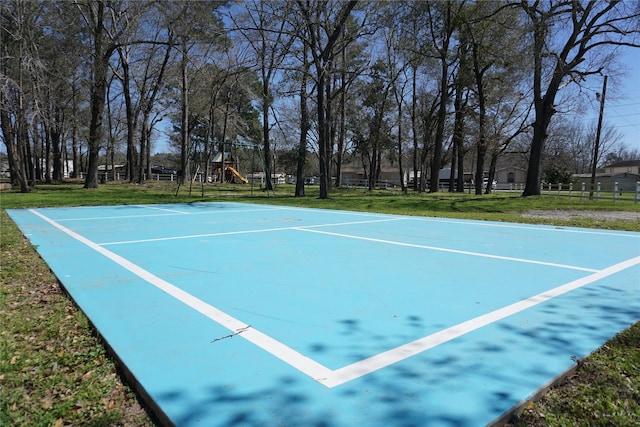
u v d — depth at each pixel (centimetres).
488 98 2827
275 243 706
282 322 323
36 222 1020
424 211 1376
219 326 315
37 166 4041
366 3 2052
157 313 345
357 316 336
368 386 225
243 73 2711
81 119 3166
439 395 216
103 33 2497
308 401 210
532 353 267
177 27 2325
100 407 219
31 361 269
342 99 3008
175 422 192
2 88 1828
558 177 4075
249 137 4453
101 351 282
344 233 835
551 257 591
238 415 198
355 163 7469
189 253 612
